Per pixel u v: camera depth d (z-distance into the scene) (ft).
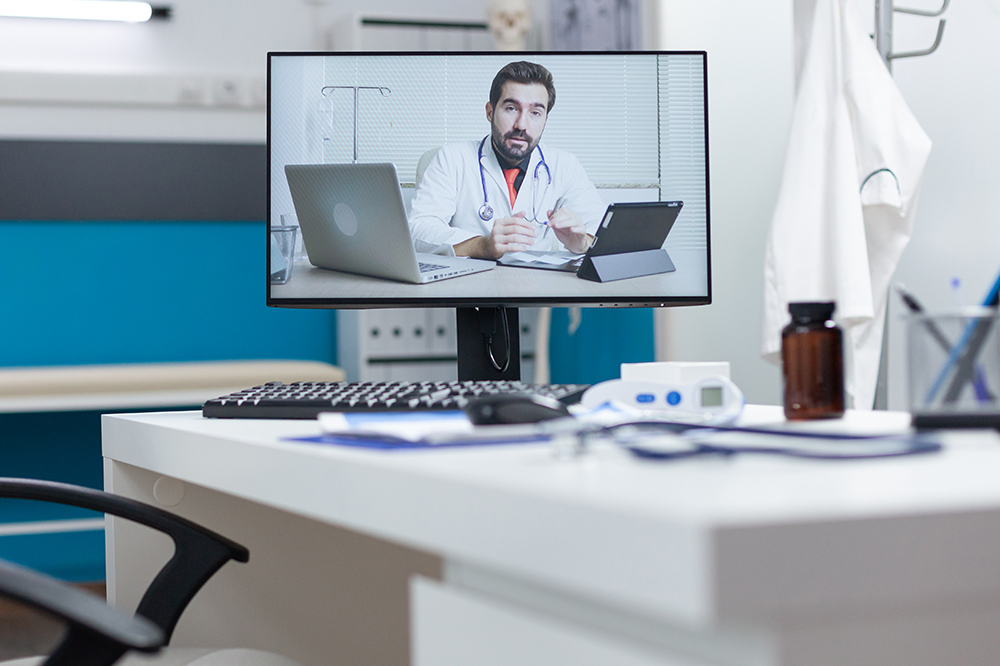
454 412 2.76
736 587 1.03
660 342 9.36
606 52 4.08
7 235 11.79
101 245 12.14
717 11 9.00
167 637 3.16
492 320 4.09
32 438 11.16
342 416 2.40
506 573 1.51
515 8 12.50
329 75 4.05
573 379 12.03
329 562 4.00
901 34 7.38
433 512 1.53
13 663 2.99
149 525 3.22
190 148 12.44
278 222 4.04
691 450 1.59
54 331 11.96
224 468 2.43
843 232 6.27
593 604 1.35
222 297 12.59
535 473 1.47
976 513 1.18
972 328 1.92
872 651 1.16
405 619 4.13
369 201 3.96
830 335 2.47
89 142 12.09
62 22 12.53
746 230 8.66
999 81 6.44
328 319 13.10
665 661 1.18
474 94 4.06
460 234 4.03
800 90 6.67
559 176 4.05
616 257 4.05
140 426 3.19
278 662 3.14
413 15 12.88
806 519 1.08
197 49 13.05
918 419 1.94
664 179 4.07
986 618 1.21
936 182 7.04
